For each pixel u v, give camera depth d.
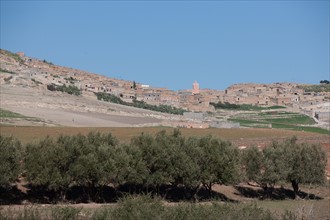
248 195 89.12
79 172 67.94
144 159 75.69
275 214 34.75
